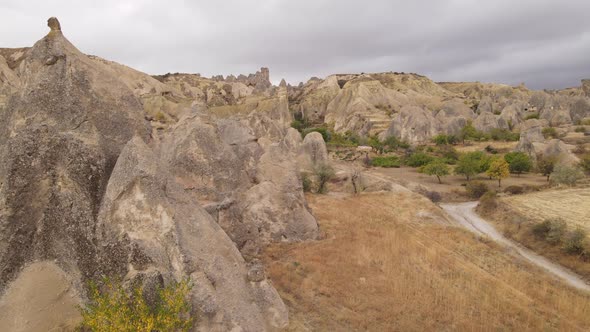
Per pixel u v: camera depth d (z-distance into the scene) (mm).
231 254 11602
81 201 10297
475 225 34906
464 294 15930
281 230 19797
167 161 17438
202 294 9688
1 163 10508
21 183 10055
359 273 16391
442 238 24672
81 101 11625
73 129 11258
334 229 22922
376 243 20609
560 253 26250
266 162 21891
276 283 14633
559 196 39562
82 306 9781
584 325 15000
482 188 44438
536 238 29031
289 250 18406
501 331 13328
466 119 100938
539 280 19562
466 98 174125
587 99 121188
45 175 10305
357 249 19219
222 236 11742
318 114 150625
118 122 12484
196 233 10828
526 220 32062
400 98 146250
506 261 21875
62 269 10055
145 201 10219
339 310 13242
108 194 10250
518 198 39781
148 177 10344
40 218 10141
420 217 29828
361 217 27109
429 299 14742
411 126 91250
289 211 20312
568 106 116812
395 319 13102
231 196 17594
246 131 28406
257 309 11109
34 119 11133
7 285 9602
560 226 27844
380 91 145125
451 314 13836
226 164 18016
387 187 39906
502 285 17812
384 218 27969
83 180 10555
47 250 10102
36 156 10312
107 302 8500
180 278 9797
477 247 23547
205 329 9531
